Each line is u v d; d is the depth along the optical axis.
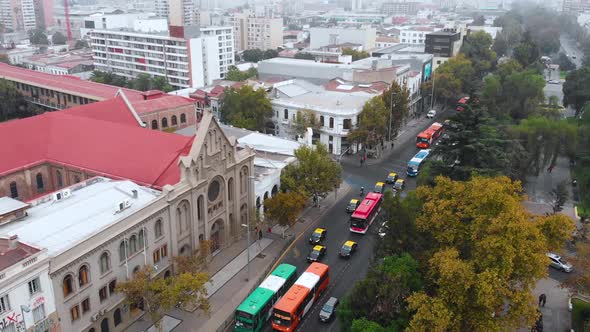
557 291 61.53
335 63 154.12
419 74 157.25
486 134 79.12
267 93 124.06
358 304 46.78
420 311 40.66
